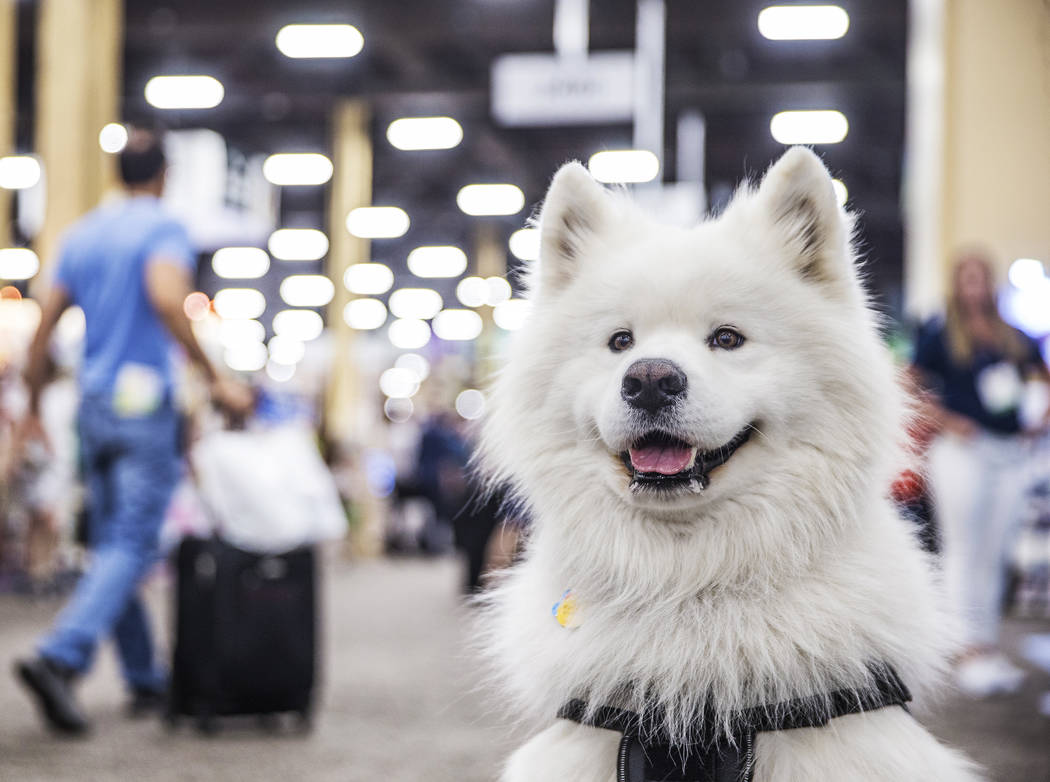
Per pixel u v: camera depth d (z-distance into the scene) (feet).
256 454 18.40
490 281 106.01
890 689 7.67
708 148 80.23
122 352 17.48
